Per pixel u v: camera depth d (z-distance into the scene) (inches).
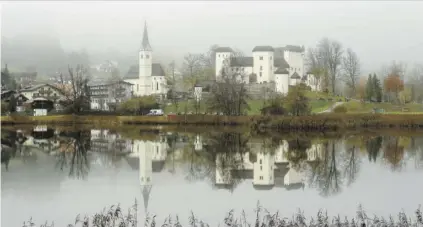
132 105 6181.1
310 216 1406.3
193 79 7765.8
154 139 3878.0
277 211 1338.6
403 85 6737.2
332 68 7470.5
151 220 1379.2
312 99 6373.0
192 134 4244.6
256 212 1456.7
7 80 7608.3
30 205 1579.7
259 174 2187.5
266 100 6122.1
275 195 1720.0
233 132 4389.8
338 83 7485.2
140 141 3727.9
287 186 1889.8
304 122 4478.3
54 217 1425.9
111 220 1312.7
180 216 1425.9
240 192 1779.0
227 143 3526.1
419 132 4254.4
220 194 1747.0
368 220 1314.0
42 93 7101.4
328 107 5856.3
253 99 6565.0
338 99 6501.0
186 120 5315.0
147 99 6382.9
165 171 2297.0
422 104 6151.6
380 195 1690.5
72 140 3828.7
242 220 1363.2
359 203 1562.5
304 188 1844.2
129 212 1352.1
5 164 2544.3
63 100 6550.2
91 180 2054.6
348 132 4284.0
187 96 7170.3
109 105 6737.2
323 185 1899.6
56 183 1984.5
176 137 4003.4
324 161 2598.4
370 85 6402.6
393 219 1330.0
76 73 7470.5
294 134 4168.3
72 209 1520.7
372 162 2546.8
